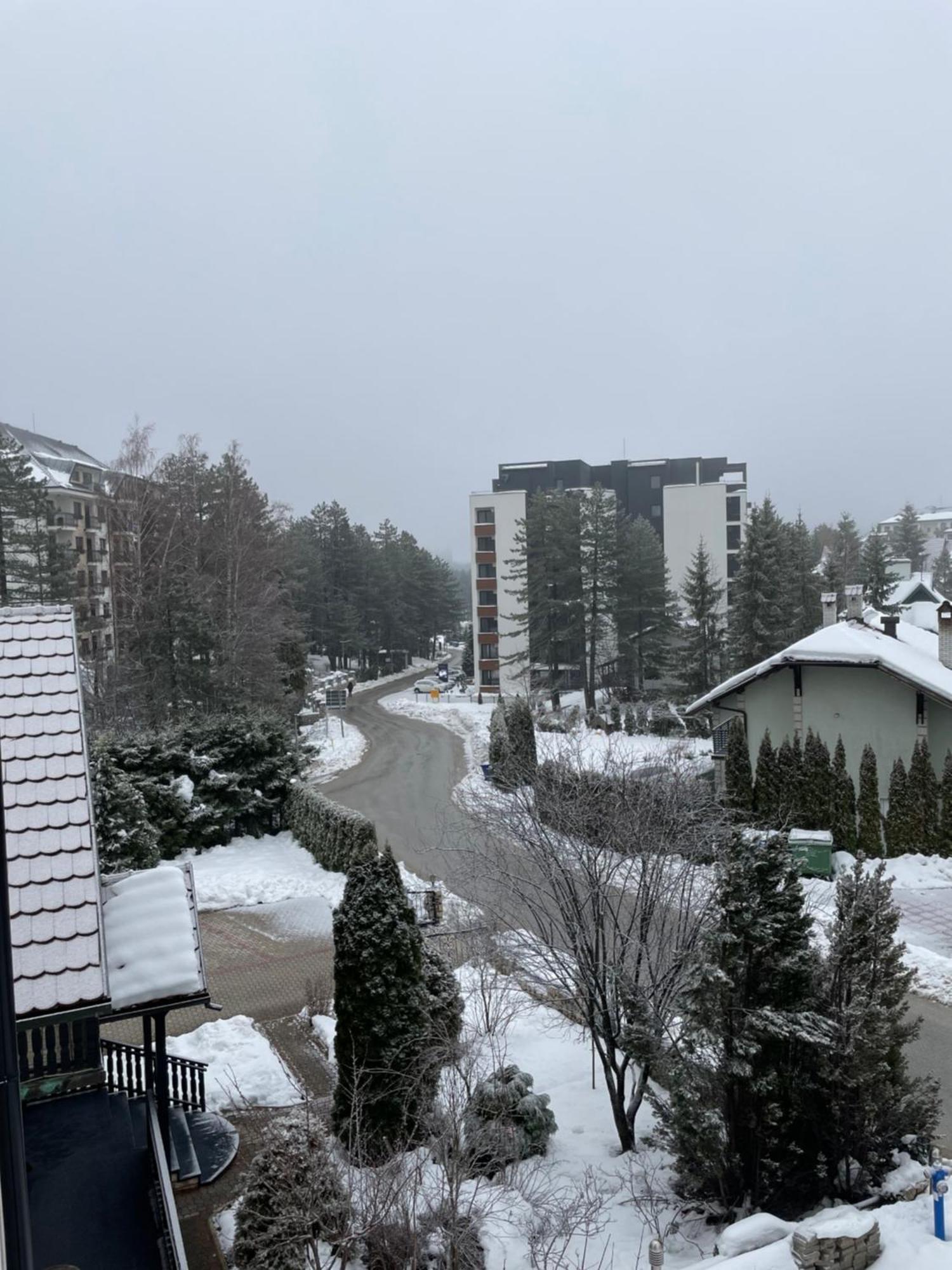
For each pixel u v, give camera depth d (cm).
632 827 1225
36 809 978
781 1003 983
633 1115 1134
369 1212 840
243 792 2747
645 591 5603
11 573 4500
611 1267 903
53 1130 960
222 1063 1384
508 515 6906
